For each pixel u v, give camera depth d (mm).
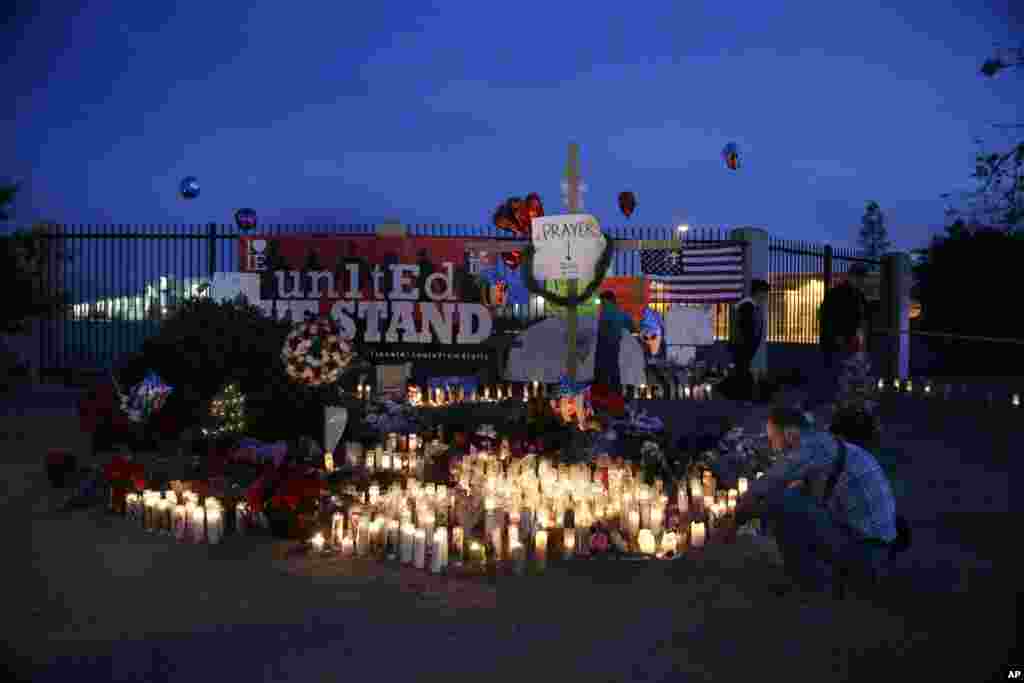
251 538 6746
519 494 6914
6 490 8305
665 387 16938
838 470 5375
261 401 10070
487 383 16531
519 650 4484
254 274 17609
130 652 4414
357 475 7730
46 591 5422
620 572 5910
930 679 4125
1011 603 5223
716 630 4785
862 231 55781
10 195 16828
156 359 10312
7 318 17266
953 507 7887
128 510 7250
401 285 17391
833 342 13523
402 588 5527
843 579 5418
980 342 23312
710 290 18641
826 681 4117
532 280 10359
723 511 6973
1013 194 7859
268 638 4633
